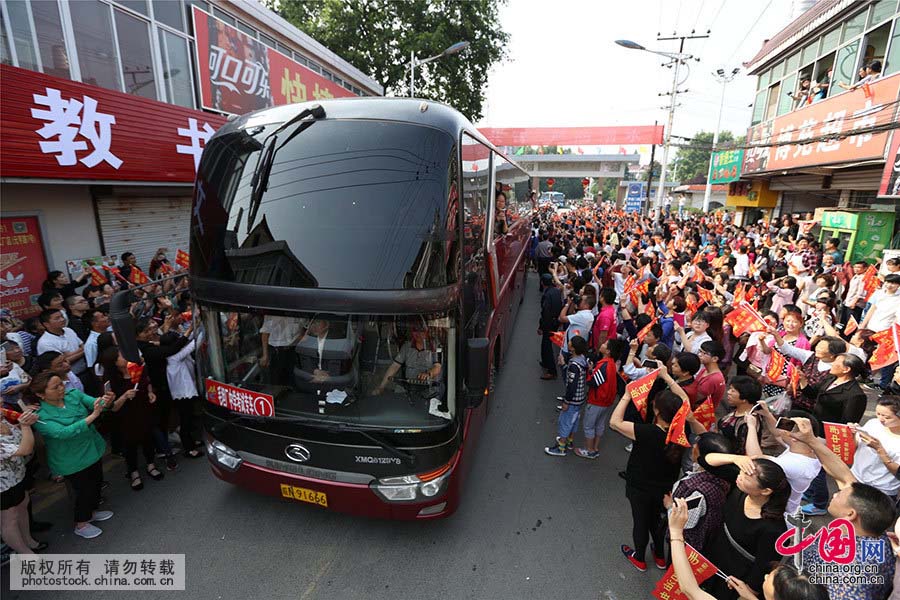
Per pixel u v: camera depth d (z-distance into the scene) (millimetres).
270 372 3635
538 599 3568
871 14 11422
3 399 4312
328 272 3340
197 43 9172
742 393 3799
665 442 3449
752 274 10469
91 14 7156
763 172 16734
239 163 3637
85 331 5824
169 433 5590
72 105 6195
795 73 15422
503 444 5836
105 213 7949
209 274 3633
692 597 2395
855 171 13531
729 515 2766
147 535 4121
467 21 21453
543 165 41562
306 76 13328
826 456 2994
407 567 3844
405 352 3432
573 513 4555
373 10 20797
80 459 3906
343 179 3432
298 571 3783
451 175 3494
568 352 6691
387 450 3494
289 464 3707
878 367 5285
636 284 7832
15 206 6555
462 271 3576
